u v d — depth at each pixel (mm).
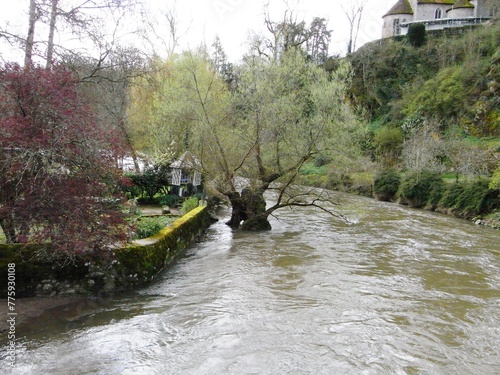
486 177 19391
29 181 5727
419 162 23844
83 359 4734
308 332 5750
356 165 14945
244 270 8875
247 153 13148
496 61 29406
